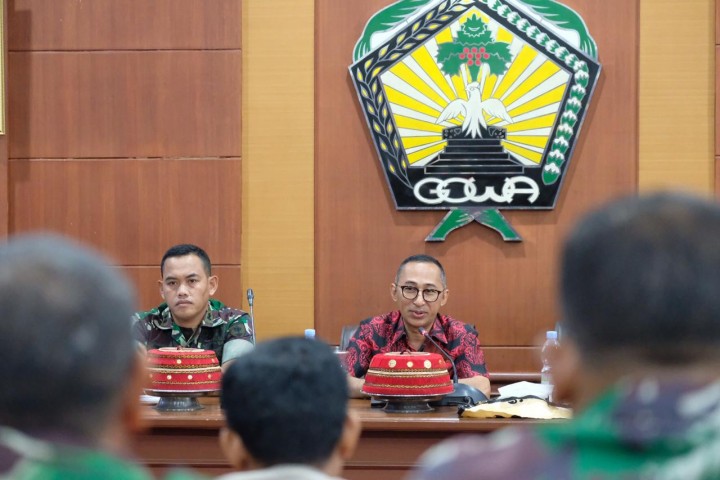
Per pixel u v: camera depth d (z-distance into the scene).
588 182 4.54
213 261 4.61
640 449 0.72
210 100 4.61
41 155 4.66
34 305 0.74
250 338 3.87
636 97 4.52
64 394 0.75
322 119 4.61
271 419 1.26
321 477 1.18
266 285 4.62
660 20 4.51
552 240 4.55
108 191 4.65
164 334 3.89
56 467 0.73
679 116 4.50
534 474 0.73
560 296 0.81
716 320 0.73
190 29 4.61
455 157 4.55
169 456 2.90
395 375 3.02
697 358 0.75
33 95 4.66
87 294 0.76
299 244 4.61
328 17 4.61
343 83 4.61
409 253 4.59
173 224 4.63
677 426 0.71
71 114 4.66
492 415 2.88
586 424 0.75
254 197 4.62
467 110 4.54
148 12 4.62
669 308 0.73
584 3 4.53
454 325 3.95
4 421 0.75
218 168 4.62
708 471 0.70
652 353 0.75
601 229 0.77
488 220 4.54
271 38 4.61
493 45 4.54
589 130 4.54
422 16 4.56
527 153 4.54
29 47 4.65
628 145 4.52
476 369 3.85
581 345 0.78
